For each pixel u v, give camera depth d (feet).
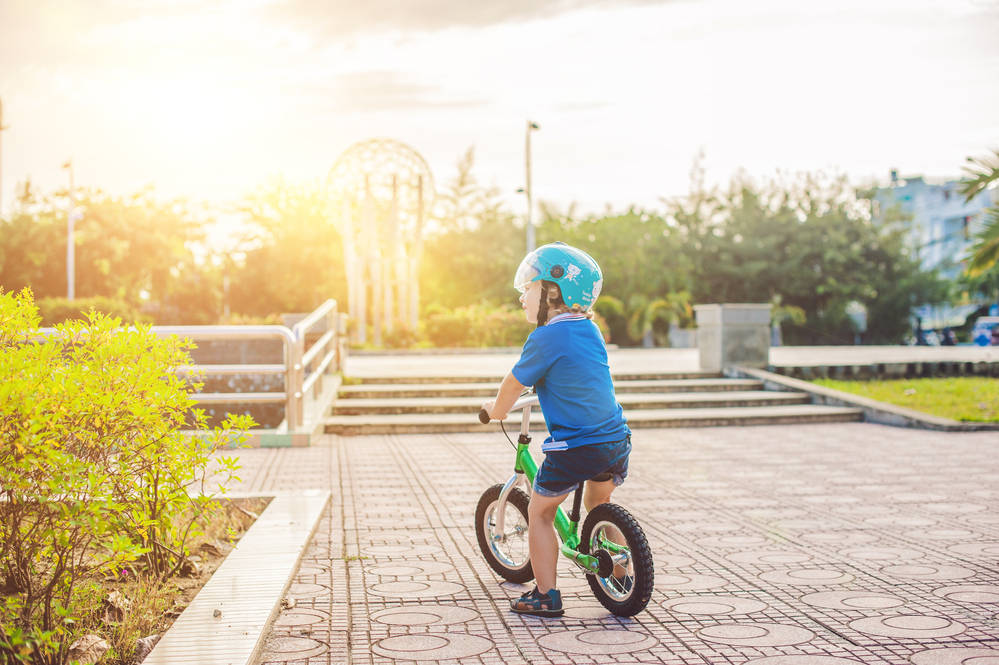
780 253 161.07
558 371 14.15
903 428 40.40
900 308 155.02
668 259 156.15
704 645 13.23
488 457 31.99
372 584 16.34
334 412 41.32
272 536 18.85
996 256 43.42
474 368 53.67
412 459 31.45
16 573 13.12
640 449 34.12
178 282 188.75
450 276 172.55
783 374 52.13
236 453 32.65
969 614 14.57
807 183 166.20
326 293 171.94
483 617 14.55
